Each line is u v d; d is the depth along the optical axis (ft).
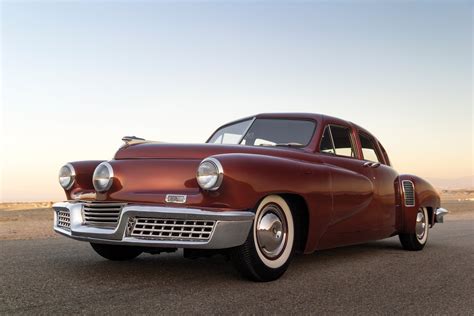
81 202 13.26
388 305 10.17
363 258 17.39
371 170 17.69
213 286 11.62
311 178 13.47
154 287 11.44
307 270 14.34
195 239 11.08
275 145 15.80
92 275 12.87
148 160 12.73
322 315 9.29
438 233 28.99
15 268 13.87
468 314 9.59
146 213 11.37
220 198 11.30
